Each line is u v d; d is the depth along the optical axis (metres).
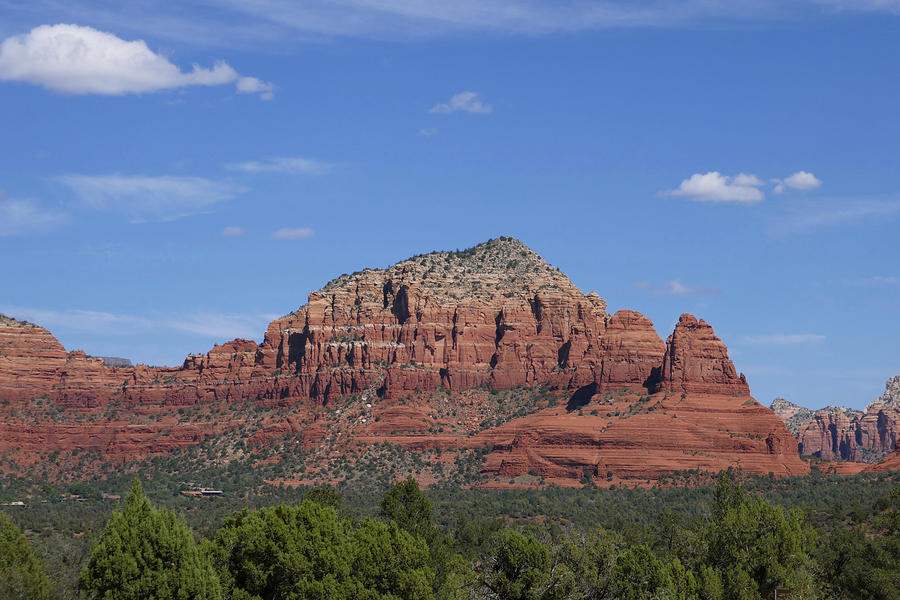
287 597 156.88
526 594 170.50
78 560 177.88
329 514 171.75
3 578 143.75
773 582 180.38
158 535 145.75
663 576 171.12
